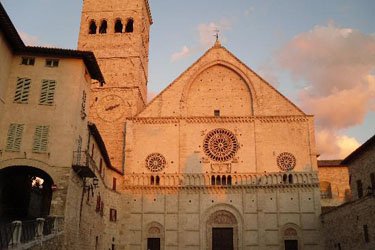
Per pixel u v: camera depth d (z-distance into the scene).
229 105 68.62
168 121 67.38
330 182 76.06
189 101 69.19
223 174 64.00
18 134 37.75
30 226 29.03
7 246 24.17
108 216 58.75
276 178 63.34
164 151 65.75
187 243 60.94
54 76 40.09
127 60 73.06
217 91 69.56
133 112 69.56
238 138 65.81
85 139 43.91
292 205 61.81
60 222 35.44
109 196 59.59
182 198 63.06
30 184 44.50
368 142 49.53
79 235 41.88
